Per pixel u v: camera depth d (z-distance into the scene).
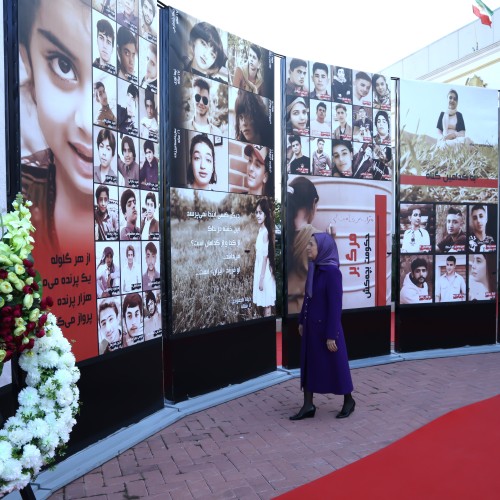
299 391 6.56
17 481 2.48
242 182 6.76
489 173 9.01
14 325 2.43
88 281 4.60
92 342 4.64
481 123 8.94
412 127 8.49
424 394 6.30
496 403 5.75
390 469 4.09
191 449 4.68
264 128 7.09
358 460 4.30
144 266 5.43
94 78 4.67
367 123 8.08
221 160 6.46
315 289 5.44
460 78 14.47
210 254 6.34
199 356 6.21
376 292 8.20
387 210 8.30
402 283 8.49
